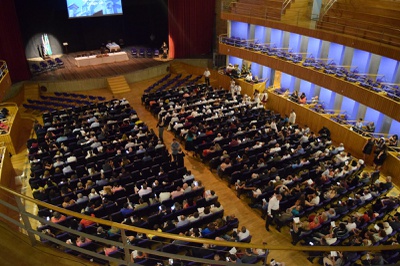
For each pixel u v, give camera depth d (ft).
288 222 41.47
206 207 40.40
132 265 12.75
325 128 63.26
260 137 59.41
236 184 48.11
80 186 44.78
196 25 104.42
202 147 57.26
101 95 85.51
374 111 64.28
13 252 13.88
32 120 74.33
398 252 35.60
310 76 70.54
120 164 51.47
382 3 63.87
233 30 93.61
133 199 43.86
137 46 111.45
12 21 81.10
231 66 90.99
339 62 70.08
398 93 56.29
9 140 59.93
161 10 107.14
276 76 86.17
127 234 37.32
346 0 70.13
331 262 34.88
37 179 47.42
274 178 48.70
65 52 103.81
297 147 55.72
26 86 83.92
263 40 87.15
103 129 61.11
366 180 48.60
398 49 55.42
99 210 40.45
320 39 69.00
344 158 52.60
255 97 76.38
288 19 78.95
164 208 40.96
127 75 91.40
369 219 40.73
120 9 103.24
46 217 40.70
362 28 64.28
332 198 44.80
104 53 100.32
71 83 86.22
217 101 73.67
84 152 54.90
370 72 64.64
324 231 39.04
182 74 99.40
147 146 56.44
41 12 96.07
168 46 110.83
